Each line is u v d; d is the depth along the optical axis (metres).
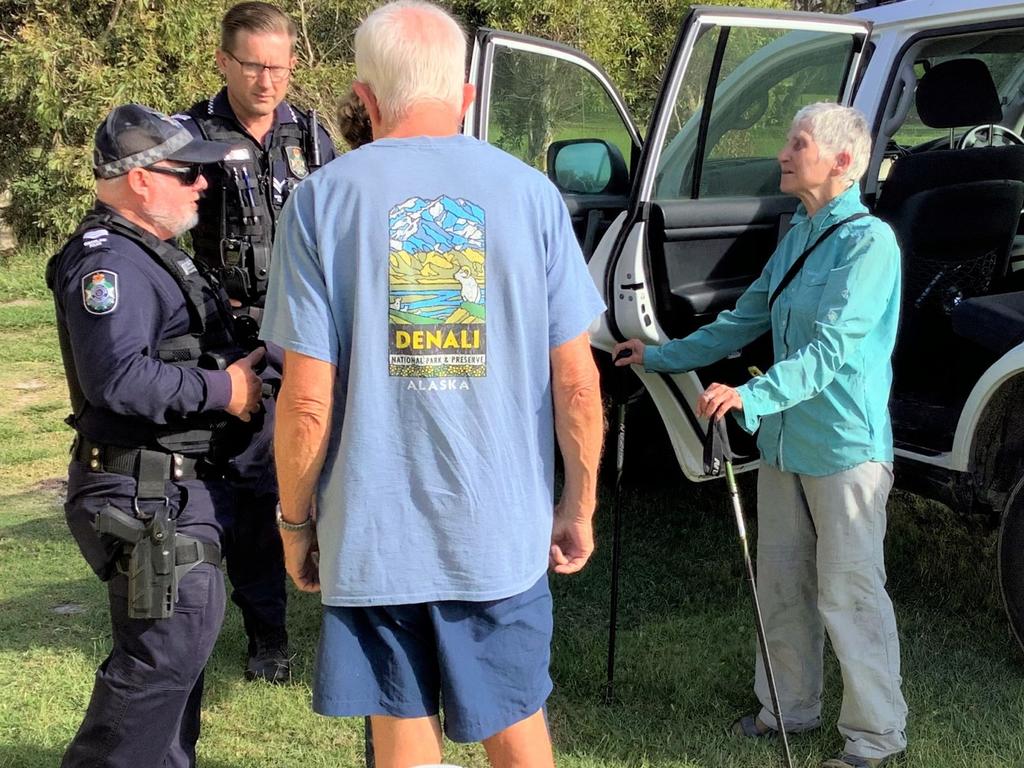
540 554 1.88
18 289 9.34
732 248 3.47
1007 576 3.14
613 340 3.33
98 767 2.28
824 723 2.97
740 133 3.47
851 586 2.65
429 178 1.76
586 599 3.84
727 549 4.23
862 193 3.89
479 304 1.76
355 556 1.79
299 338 1.75
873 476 2.62
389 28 1.80
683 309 3.31
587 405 1.88
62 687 3.17
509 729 1.93
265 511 3.13
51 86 9.80
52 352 7.48
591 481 1.94
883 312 2.62
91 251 2.17
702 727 2.98
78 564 4.11
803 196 2.67
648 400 4.35
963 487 3.28
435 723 1.93
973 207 3.68
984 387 3.14
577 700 3.14
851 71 3.51
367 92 1.86
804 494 2.76
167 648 2.24
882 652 2.68
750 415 2.47
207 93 10.30
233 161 2.99
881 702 2.68
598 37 11.76
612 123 4.22
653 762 2.81
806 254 2.68
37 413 6.12
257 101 3.03
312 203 1.75
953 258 3.78
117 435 2.22
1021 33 3.61
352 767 2.81
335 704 1.84
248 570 3.19
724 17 3.13
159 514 2.20
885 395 2.66
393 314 1.74
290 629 3.60
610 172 4.23
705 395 2.48
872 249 2.54
